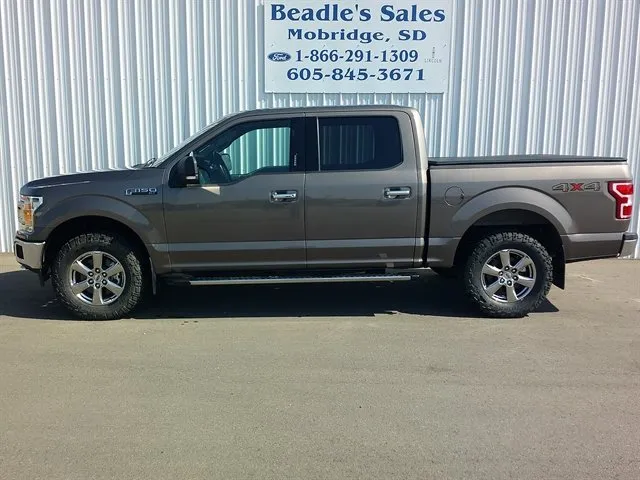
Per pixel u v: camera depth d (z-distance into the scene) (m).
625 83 8.46
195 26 8.34
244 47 8.39
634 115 8.53
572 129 8.59
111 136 8.59
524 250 5.55
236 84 8.48
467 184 5.44
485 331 5.29
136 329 5.36
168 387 4.08
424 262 5.61
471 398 3.90
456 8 8.32
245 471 3.05
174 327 5.42
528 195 5.45
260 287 6.93
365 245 5.52
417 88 8.52
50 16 8.32
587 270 7.89
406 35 8.38
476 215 5.46
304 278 5.55
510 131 8.61
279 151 5.64
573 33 8.37
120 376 4.27
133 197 5.37
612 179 5.50
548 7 8.31
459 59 8.45
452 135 8.62
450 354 4.71
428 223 5.53
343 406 3.79
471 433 3.44
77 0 8.28
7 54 8.42
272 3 8.27
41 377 4.25
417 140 5.51
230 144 5.55
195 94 8.48
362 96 8.54
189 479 2.98
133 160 8.64
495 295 5.68
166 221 5.40
